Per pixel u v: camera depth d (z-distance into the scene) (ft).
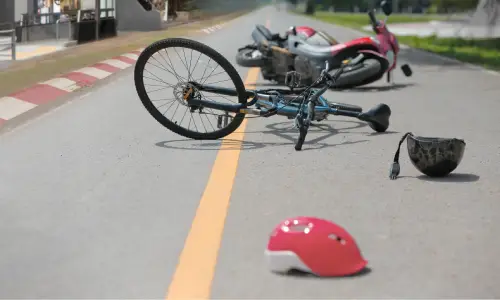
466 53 93.09
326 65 29.12
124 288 14.19
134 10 149.69
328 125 33.37
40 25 100.48
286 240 14.74
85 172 23.94
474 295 13.85
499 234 17.62
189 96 28.43
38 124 33.83
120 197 20.88
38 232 17.66
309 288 14.10
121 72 61.31
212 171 24.08
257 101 28.63
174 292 13.97
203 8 300.40
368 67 47.09
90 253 16.15
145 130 32.04
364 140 29.66
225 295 13.80
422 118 36.27
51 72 55.57
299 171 24.13
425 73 63.46
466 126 33.94
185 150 27.58
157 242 16.85
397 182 22.72
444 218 18.89
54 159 25.95
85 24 102.68
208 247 16.47
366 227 18.07
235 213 19.25
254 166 24.85
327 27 184.24
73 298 13.73
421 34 152.46
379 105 31.04
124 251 16.26
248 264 15.38
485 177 23.44
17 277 14.76
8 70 57.36
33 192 21.43
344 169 24.45
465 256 16.01
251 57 48.34
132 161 25.61
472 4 218.38
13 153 27.02
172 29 154.92
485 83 54.49
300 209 19.65
